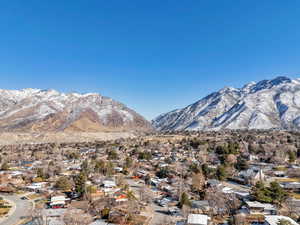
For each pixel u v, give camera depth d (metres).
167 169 133.62
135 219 72.69
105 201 85.88
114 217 72.88
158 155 187.62
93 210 80.00
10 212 82.94
